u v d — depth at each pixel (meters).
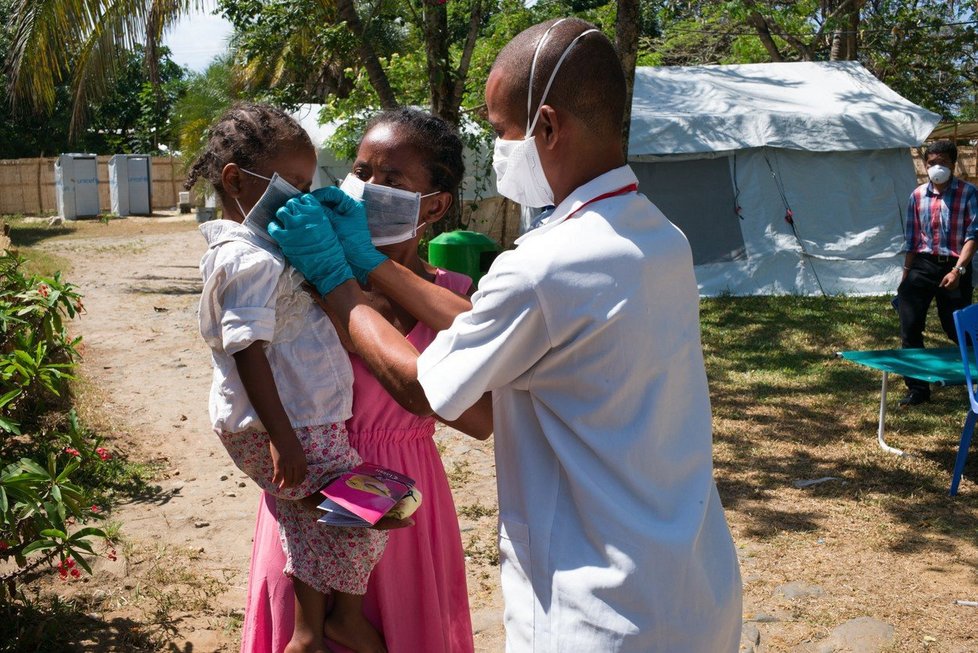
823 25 18.06
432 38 10.75
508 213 14.99
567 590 1.54
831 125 11.57
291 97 12.24
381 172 2.07
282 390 1.93
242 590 4.00
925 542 4.66
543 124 1.62
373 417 2.07
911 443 6.21
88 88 12.86
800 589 4.17
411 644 2.15
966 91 21.47
